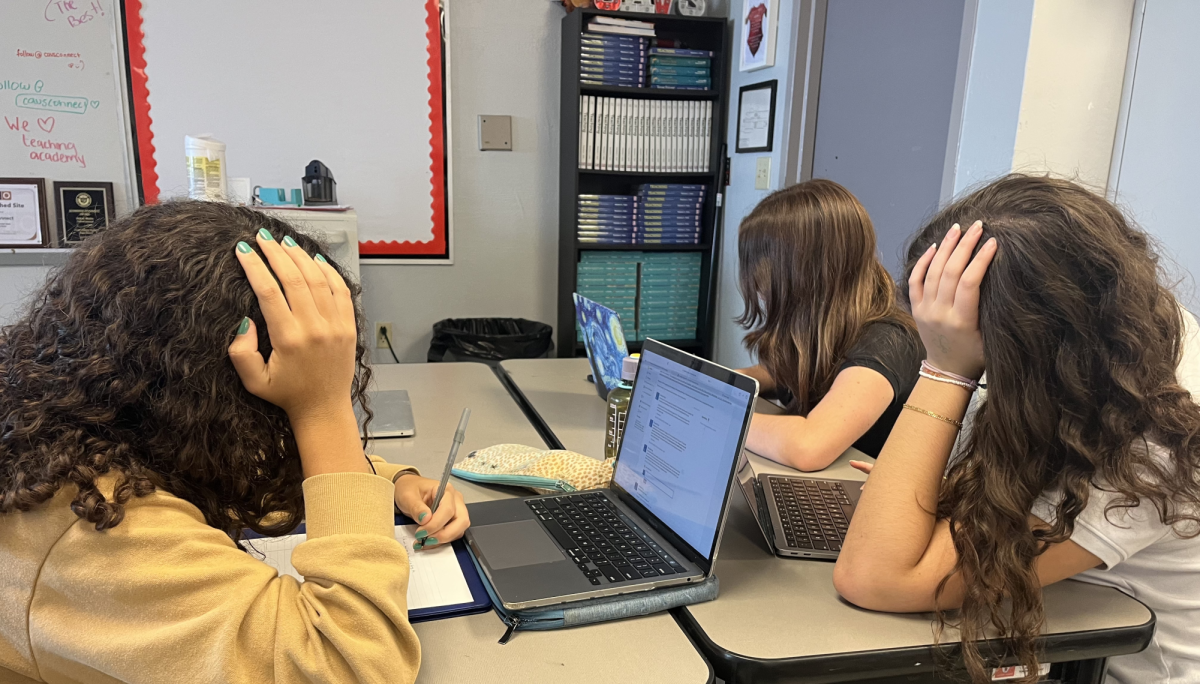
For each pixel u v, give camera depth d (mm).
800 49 2846
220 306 640
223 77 2873
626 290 3381
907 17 2438
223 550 647
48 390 618
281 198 2648
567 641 804
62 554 591
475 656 771
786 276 1517
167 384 626
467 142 3229
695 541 913
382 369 2068
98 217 2762
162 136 2846
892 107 2527
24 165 2717
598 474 1192
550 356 3396
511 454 1263
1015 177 858
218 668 592
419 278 3293
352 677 646
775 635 820
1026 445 795
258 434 693
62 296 651
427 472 1284
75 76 2713
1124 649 852
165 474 650
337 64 2986
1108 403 764
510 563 906
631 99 3186
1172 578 899
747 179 3160
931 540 869
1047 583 825
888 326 1460
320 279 707
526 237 3391
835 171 2861
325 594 662
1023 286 767
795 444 1340
